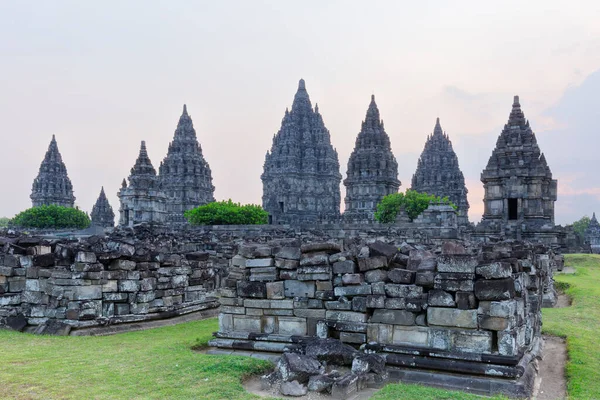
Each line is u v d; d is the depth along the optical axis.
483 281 12.61
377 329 13.70
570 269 43.94
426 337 13.12
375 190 105.62
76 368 12.71
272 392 11.80
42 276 19.38
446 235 56.97
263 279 15.48
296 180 136.88
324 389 11.66
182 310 21.70
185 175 125.56
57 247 19.16
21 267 19.69
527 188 65.25
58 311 18.72
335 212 141.00
